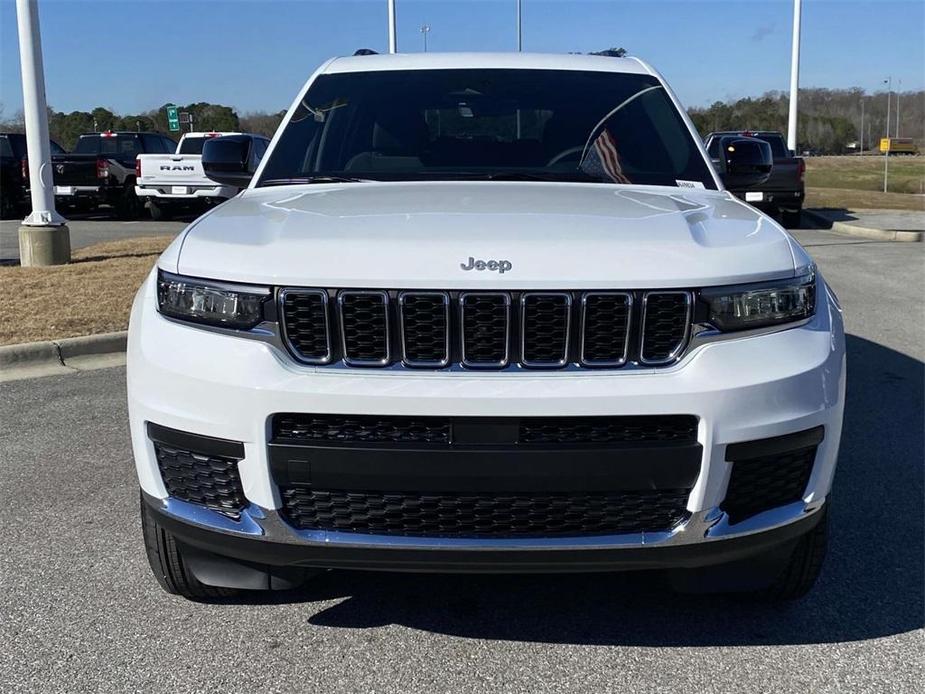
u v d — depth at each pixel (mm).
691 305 2488
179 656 2848
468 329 2451
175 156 19359
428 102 4027
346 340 2467
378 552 2479
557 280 2432
